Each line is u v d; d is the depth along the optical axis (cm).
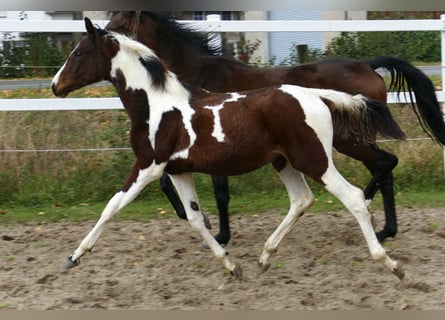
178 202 622
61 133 809
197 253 575
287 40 1299
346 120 474
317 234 626
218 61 603
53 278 511
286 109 459
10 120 823
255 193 763
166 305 452
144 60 485
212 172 480
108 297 468
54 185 752
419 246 582
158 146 476
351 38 980
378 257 459
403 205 719
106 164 768
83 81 514
